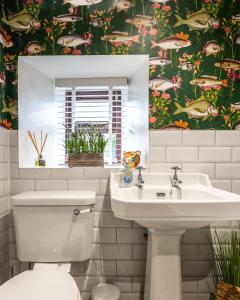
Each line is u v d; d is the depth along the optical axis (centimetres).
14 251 134
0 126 126
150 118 134
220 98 133
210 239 133
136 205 87
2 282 126
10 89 134
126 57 136
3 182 128
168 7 133
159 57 133
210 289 133
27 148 142
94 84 165
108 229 134
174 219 88
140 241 134
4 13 134
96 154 137
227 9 133
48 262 118
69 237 117
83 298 134
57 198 116
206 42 133
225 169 133
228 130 133
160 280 104
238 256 117
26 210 116
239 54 133
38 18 134
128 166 129
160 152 133
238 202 87
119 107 168
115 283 134
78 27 134
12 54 134
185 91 133
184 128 133
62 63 143
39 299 82
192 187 127
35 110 149
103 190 134
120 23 134
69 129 166
